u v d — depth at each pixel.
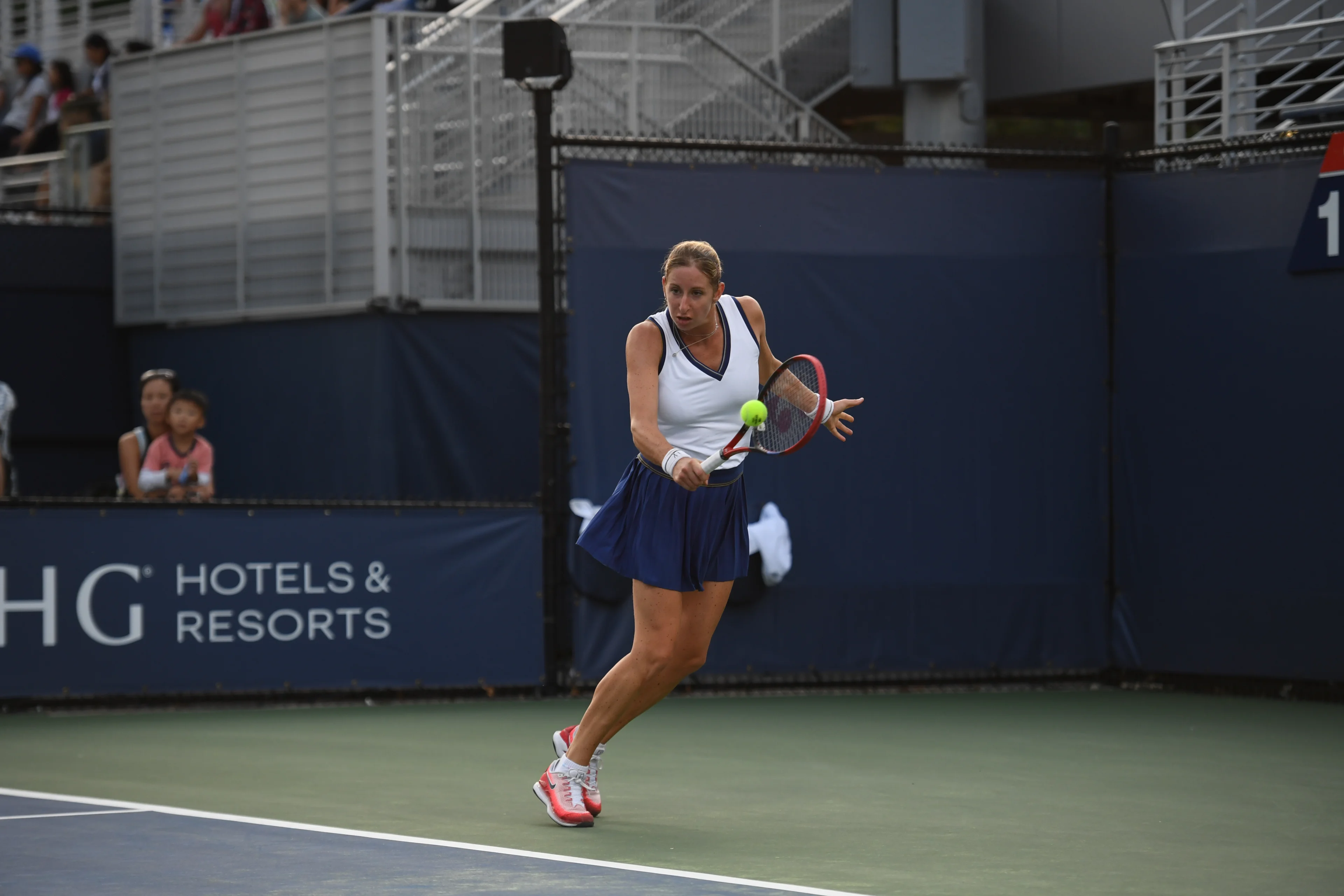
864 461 35.78
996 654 36.47
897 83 47.50
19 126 64.19
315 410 45.53
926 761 26.36
